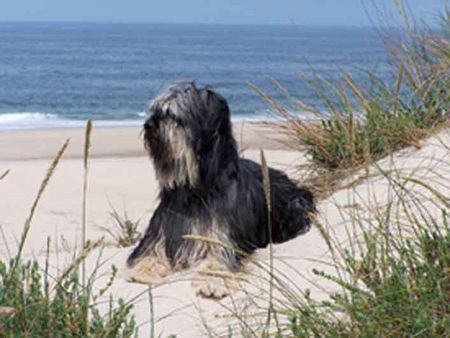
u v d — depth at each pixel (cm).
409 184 740
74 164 1511
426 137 878
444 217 566
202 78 6619
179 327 586
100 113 3844
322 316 524
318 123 1008
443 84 957
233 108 3575
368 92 998
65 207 1120
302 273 649
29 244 922
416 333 474
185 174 702
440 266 534
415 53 998
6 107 4359
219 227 711
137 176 1354
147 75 7306
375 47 12938
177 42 16825
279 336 505
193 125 702
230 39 19312
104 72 7631
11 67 8119
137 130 2308
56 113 3869
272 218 781
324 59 8831
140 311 619
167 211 730
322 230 545
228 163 729
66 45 14212
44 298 518
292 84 5512
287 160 1241
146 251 734
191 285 667
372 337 485
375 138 882
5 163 1552
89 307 534
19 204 1145
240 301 622
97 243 543
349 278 608
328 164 931
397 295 508
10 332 486
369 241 574
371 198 746
